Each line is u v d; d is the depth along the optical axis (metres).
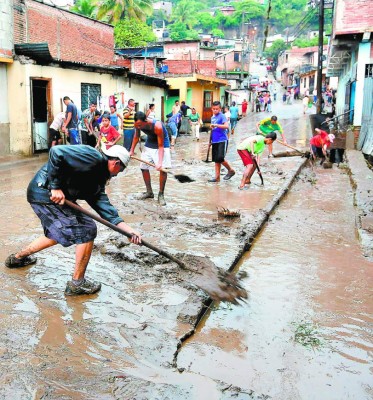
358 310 4.27
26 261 4.87
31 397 2.79
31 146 14.78
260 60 71.00
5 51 14.00
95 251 5.36
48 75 15.37
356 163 12.66
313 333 3.86
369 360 3.50
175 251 5.41
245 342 3.71
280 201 8.66
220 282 4.54
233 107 22.42
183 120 25.08
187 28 75.31
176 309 4.03
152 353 3.39
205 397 2.90
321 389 3.13
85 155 3.97
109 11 40.59
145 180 8.23
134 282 4.57
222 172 11.70
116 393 2.87
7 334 3.50
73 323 3.74
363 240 6.16
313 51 63.59
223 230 6.31
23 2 15.53
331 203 8.62
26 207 7.64
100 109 18.56
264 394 3.06
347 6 15.60
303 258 5.60
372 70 15.88
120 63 29.61
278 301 4.44
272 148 16.03
